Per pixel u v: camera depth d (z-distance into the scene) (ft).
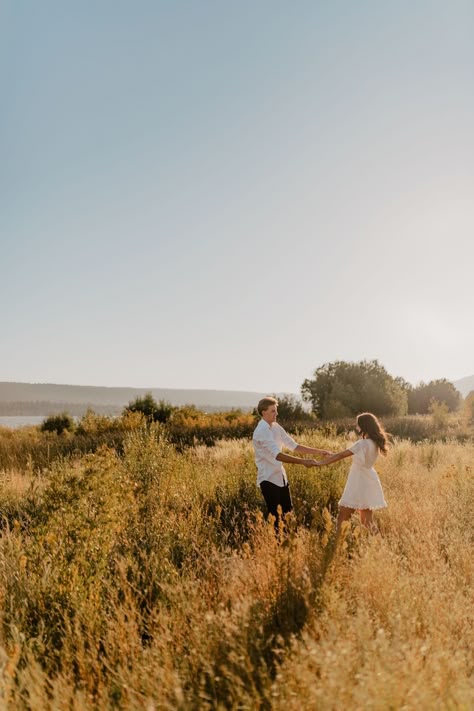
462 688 7.73
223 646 9.55
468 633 10.74
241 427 82.94
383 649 8.34
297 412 104.99
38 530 15.31
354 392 119.14
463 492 24.50
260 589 12.46
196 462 36.55
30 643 10.52
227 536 20.01
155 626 11.79
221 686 8.77
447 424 87.71
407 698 7.41
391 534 18.79
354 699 7.36
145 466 29.17
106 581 13.09
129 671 9.92
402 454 42.42
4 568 14.73
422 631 10.80
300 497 27.22
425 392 204.85
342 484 28.60
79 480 17.90
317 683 7.72
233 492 27.32
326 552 13.69
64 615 11.30
